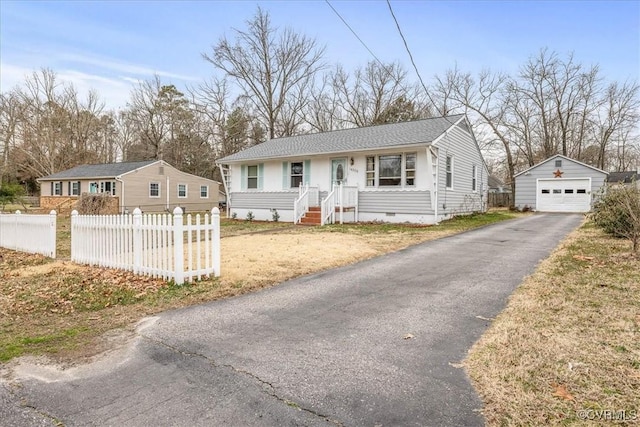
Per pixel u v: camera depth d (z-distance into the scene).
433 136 13.91
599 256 6.86
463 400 2.40
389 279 5.78
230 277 5.92
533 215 19.33
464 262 6.90
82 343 3.51
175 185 29.70
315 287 5.38
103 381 2.77
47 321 4.17
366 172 15.56
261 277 5.93
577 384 2.52
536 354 2.99
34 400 2.53
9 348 3.40
